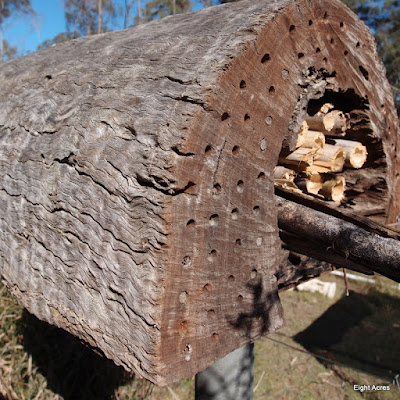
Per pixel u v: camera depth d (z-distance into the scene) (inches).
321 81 18.5
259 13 15.6
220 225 14.9
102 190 14.9
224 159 14.6
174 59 15.9
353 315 70.2
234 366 25.7
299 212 17.8
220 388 25.7
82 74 20.6
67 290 17.1
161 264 13.3
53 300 18.0
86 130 16.2
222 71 13.9
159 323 13.4
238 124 14.8
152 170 13.1
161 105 14.1
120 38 23.9
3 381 37.6
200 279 14.5
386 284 83.0
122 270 14.1
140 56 18.1
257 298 16.8
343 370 52.8
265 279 17.0
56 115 19.2
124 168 14.0
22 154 20.2
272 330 17.7
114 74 18.0
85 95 18.4
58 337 43.8
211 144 14.0
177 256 13.6
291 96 16.6
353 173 24.8
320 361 54.7
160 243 13.2
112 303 14.7
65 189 16.7
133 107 15.0
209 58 14.6
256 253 16.4
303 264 21.3
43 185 18.0
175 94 14.1
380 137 22.6
